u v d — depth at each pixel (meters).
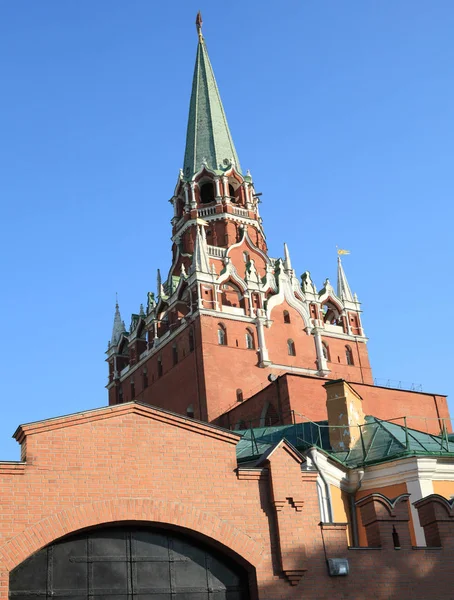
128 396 81.06
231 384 70.06
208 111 92.62
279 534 22.80
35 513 20.67
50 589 20.77
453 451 34.31
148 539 22.25
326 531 23.45
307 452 31.38
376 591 23.22
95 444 21.95
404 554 23.97
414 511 31.36
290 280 78.94
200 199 86.44
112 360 85.12
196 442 23.09
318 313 79.00
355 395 38.78
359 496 33.22
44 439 21.50
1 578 19.78
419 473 31.97
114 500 21.55
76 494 21.25
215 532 22.33
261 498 23.23
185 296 75.81
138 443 22.42
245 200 86.56
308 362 75.31
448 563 24.33
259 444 37.69
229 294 76.12
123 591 21.48
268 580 22.34
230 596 22.47
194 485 22.58
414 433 36.53
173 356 74.81
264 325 74.44
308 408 57.38
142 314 83.25
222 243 83.25
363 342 80.25
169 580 22.03
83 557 21.41
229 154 89.62
